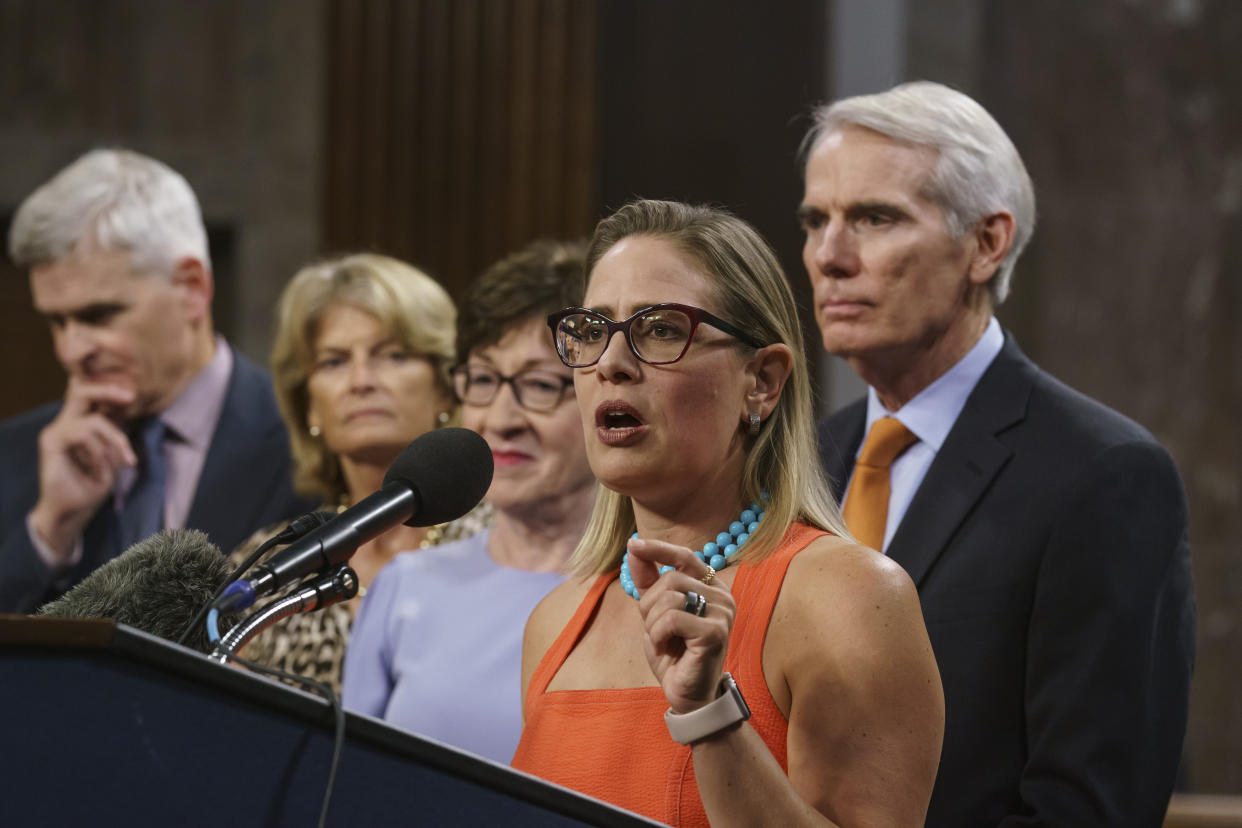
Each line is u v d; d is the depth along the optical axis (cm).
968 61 1206
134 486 775
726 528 356
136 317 758
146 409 775
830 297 541
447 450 327
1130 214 1218
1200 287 1209
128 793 219
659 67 1215
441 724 535
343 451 676
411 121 1239
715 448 340
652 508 357
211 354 800
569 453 571
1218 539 1190
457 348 593
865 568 325
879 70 1183
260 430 791
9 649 217
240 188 1291
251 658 629
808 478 360
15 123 1302
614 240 362
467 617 561
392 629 578
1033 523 485
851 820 302
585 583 387
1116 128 1220
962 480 507
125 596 305
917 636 319
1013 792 468
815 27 1196
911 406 541
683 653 287
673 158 1206
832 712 311
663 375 335
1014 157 550
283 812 227
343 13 1252
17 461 835
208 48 1305
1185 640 480
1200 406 1203
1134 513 478
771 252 364
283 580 293
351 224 1238
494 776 242
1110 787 446
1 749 215
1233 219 1209
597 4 1226
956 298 535
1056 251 1220
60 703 218
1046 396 520
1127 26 1220
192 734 223
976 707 474
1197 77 1217
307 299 687
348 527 307
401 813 237
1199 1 1217
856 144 541
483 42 1238
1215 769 1164
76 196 756
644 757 329
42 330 1312
